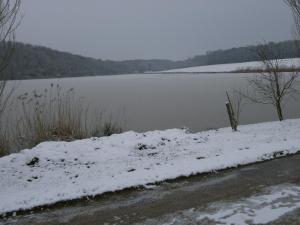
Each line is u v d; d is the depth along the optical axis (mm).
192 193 6309
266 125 13867
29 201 5855
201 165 7660
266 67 16906
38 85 46344
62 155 8727
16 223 5254
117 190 6434
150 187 6664
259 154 8445
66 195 6094
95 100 32844
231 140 10609
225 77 79062
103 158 8750
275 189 6367
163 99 34969
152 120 21156
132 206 5793
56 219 5363
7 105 13203
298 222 5000
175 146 9914
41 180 7176
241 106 26438
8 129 12242
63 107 13242
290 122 14133
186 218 5258
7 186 6859
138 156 8969
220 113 23891
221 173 7449
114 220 5270
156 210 5598
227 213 5383
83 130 13094
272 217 5188
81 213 5562
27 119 12148
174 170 7367
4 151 10766
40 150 8938
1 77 9383
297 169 7543
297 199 5859
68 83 70188
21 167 8094
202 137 11016
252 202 5789
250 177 7113
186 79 82188
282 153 8719
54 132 12055
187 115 23328
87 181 6918
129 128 18312
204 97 35500
